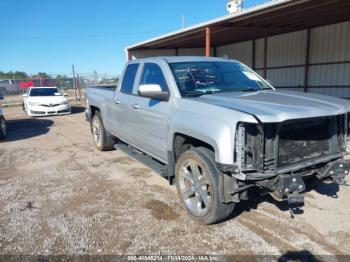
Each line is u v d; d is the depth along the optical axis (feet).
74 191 15.47
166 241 10.68
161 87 13.88
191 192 12.02
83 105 65.72
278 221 11.87
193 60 15.01
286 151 10.09
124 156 22.03
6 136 31.17
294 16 38.55
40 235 11.23
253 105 10.47
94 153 23.17
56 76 90.38
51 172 18.71
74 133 32.42
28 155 23.16
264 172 9.63
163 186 15.93
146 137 15.31
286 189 9.56
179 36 47.55
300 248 10.09
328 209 12.77
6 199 14.61
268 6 31.01
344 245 10.21
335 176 11.10
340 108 10.95
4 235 11.27
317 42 49.32
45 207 13.62
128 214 12.78
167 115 12.96
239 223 11.78
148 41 53.47
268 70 59.41
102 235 11.16
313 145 10.84
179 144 13.08
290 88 55.21
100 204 13.82
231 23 39.34
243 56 65.26
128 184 16.30
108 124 20.86
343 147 11.68
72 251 10.19
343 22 45.16
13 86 103.91
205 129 10.55
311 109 10.19
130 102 16.58
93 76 86.28
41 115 47.03
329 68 48.29
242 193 10.43
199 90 13.29
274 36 56.85
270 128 9.66
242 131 9.55
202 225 11.71
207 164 10.91
